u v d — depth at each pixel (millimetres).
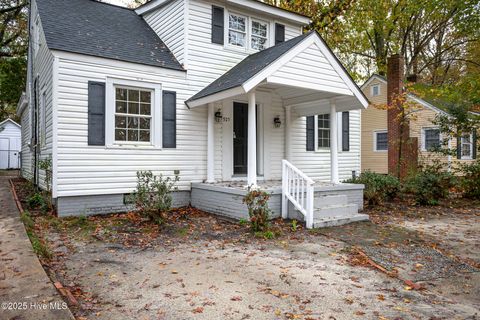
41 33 9453
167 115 8766
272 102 10531
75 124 7539
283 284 3998
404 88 14625
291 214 7656
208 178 9188
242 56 10188
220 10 9766
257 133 10328
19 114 18812
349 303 3527
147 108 8562
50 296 3322
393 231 6867
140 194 7172
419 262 4980
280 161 10766
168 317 3125
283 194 7664
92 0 10875
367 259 5000
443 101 18688
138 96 8422
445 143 12438
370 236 6422
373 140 20344
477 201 11125
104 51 8055
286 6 18906
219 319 3109
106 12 10562
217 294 3666
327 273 4418
